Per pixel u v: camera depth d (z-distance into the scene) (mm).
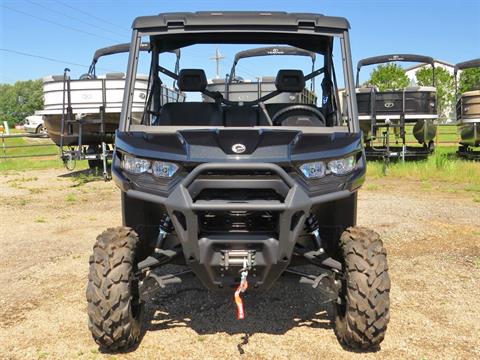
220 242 3340
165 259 3746
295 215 3326
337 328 3785
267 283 3486
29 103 108438
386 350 3705
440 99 44281
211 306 4559
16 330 4117
